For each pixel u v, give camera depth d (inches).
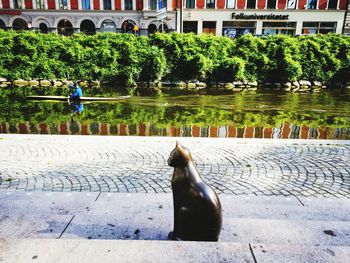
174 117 558.9
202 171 273.6
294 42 1069.1
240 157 309.1
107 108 618.2
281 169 279.9
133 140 359.3
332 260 79.9
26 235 132.7
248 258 80.3
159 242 86.1
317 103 713.6
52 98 687.7
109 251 82.5
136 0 1567.4
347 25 1553.9
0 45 993.5
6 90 841.5
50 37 1034.7
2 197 190.1
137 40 1040.8
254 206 182.4
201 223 115.7
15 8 1555.1
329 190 239.5
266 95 819.4
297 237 129.3
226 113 598.5
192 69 1007.6
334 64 1050.7
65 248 83.5
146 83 987.3
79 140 356.8
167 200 181.8
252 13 1558.8
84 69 995.9
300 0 1539.1
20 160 293.1
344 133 475.5
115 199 183.5
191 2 1572.3
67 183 245.3
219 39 1067.3
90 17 1582.2
